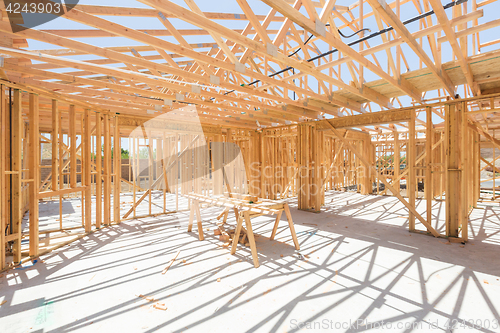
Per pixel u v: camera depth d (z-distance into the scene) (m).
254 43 2.99
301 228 5.69
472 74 4.64
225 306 2.65
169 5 2.24
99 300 2.79
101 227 5.77
